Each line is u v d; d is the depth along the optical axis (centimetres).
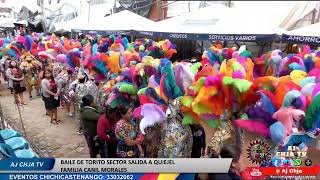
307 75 368
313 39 603
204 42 995
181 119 316
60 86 527
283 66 430
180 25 714
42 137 420
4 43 479
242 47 463
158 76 355
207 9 741
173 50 605
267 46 881
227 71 288
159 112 304
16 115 469
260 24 673
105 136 372
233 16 703
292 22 1123
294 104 279
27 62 495
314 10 1105
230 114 289
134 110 332
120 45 629
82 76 512
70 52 572
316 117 280
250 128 277
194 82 298
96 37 830
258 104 281
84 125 396
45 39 574
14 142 391
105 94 447
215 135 289
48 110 477
